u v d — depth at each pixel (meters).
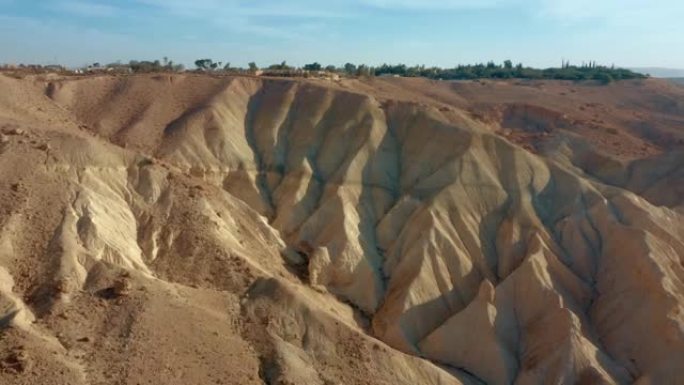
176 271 37.72
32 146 41.50
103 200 39.78
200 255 38.69
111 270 34.75
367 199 51.56
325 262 44.75
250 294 36.28
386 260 46.75
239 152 54.56
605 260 46.22
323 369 32.91
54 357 28.56
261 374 30.97
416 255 45.34
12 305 31.19
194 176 49.91
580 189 51.69
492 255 47.38
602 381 36.91
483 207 50.06
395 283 44.72
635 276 43.28
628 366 39.31
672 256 44.94
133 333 30.89
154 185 42.56
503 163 53.34
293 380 30.72
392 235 48.50
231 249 39.66
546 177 52.84
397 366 34.31
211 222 41.03
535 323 41.62
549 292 42.34
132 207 41.16
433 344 40.19
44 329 30.52
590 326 42.47
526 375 38.44
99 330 31.11
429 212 47.91
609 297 43.56
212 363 30.42
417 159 54.38
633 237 45.25
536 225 48.50
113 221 38.94
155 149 52.25
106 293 33.31
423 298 42.97
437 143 54.81
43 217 36.72
